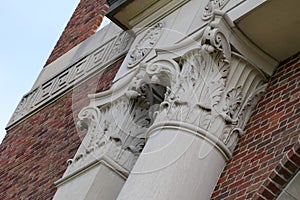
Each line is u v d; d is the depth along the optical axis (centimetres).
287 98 1165
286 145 1098
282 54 1221
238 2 1230
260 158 1120
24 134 1723
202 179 1137
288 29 1192
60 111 1650
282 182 1076
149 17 1393
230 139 1174
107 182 1287
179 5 1359
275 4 1175
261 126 1166
